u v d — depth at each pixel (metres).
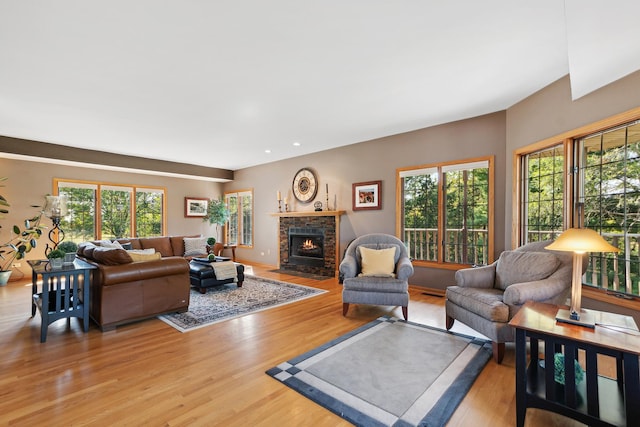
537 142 3.42
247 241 7.99
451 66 2.80
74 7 1.95
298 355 2.53
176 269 3.52
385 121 4.39
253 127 4.58
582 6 1.76
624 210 2.69
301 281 5.50
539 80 3.14
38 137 5.01
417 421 1.71
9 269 5.47
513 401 1.91
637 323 2.52
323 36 2.32
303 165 6.51
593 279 2.99
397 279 3.52
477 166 4.23
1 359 2.46
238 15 2.06
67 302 2.96
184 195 7.86
